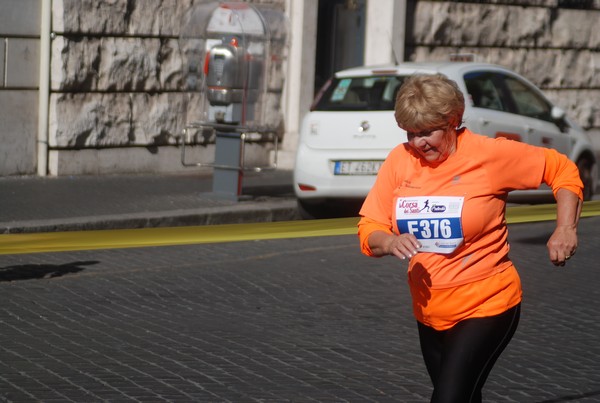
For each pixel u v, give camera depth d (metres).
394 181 5.96
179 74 21.77
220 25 18.12
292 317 10.56
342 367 8.80
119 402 7.67
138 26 21.00
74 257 13.33
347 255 14.07
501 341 5.81
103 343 9.33
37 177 19.88
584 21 29.50
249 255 13.92
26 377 8.23
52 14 19.84
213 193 18.28
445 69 16.67
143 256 13.57
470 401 5.71
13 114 19.67
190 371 8.52
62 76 19.92
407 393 8.12
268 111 23.16
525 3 27.94
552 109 18.17
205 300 11.20
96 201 17.31
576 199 5.72
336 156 16.44
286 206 17.48
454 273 5.80
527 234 16.09
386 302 11.35
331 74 25.31
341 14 25.28
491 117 16.94
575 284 12.47
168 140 21.75
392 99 16.33
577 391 8.30
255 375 8.48
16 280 11.80
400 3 25.22
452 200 5.77
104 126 20.66
